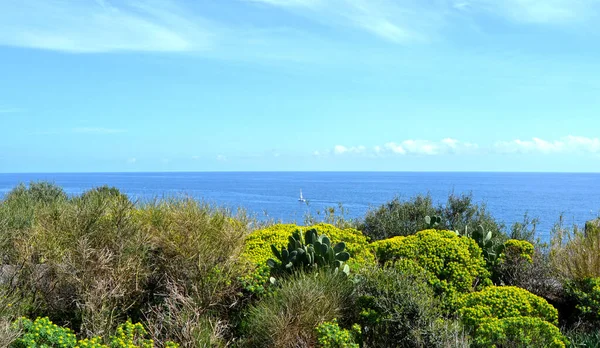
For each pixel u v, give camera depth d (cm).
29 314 593
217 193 9912
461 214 1112
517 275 761
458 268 695
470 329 577
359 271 668
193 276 636
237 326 618
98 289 577
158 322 592
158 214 724
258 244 779
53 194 1423
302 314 567
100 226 662
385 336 578
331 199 7188
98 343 501
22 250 644
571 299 714
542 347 527
